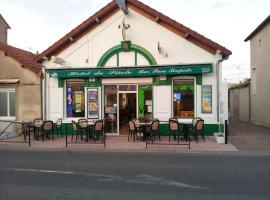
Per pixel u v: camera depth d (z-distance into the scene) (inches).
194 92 618.5
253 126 852.6
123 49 639.1
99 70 631.8
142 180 300.4
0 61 718.5
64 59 662.5
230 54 598.5
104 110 656.4
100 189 270.4
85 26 645.9
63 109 665.0
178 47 621.9
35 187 277.4
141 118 605.3
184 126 572.7
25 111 707.4
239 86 1107.3
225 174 322.7
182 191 262.8
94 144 534.3
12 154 460.4
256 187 273.4
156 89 628.7
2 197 249.0
